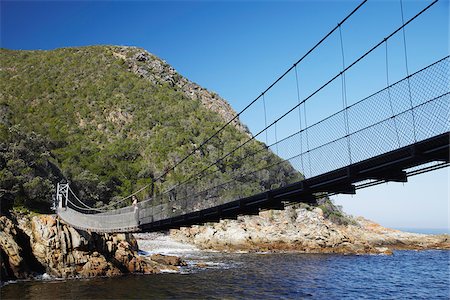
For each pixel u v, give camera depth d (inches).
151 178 3422.7
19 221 1424.7
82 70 5388.8
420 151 497.0
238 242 2748.5
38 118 4106.8
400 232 3663.9
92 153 3592.5
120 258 1438.2
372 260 2181.3
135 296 1017.5
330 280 1432.1
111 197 2979.8
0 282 1102.4
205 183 2536.9
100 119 4355.3
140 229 1275.8
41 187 1833.2
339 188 680.4
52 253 1278.3
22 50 6112.2
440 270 1815.9
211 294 1088.2
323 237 2743.6
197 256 2236.7
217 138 4215.1
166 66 6087.6
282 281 1363.2
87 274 1304.1
